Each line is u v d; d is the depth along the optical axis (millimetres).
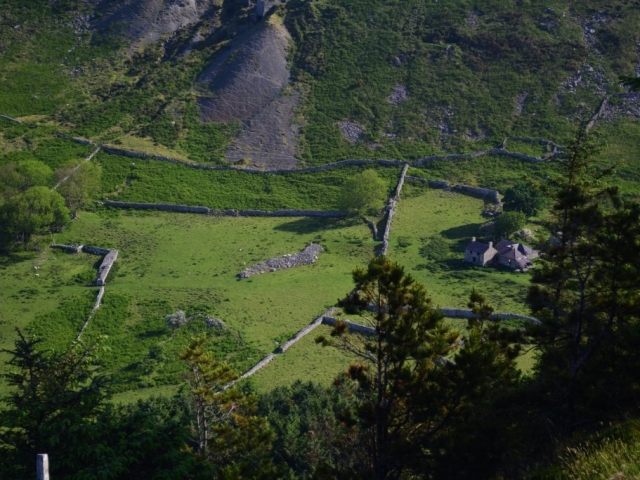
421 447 30812
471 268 94562
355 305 30688
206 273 94750
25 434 29000
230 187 124750
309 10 176625
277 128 144500
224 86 155125
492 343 31750
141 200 119812
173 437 29469
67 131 141625
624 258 31047
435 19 173000
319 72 159375
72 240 105438
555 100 147875
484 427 29250
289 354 70500
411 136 141125
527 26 167500
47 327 79938
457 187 123000
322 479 30438
